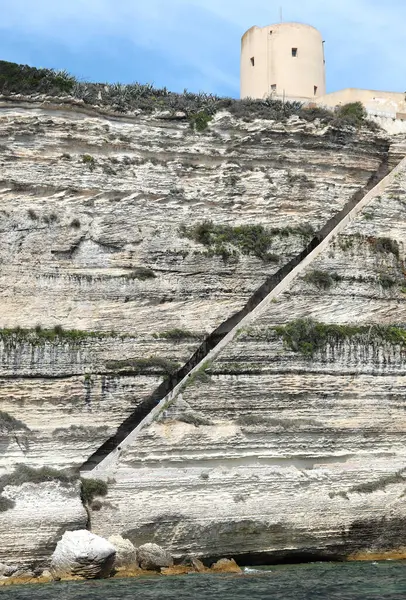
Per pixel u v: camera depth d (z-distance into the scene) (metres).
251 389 28.39
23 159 29.75
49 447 27.05
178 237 30.19
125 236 29.75
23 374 27.23
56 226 29.16
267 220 31.61
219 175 31.64
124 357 28.38
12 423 26.77
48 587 23.16
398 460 29.52
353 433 29.16
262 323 29.41
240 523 27.11
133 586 23.31
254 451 27.98
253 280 30.44
